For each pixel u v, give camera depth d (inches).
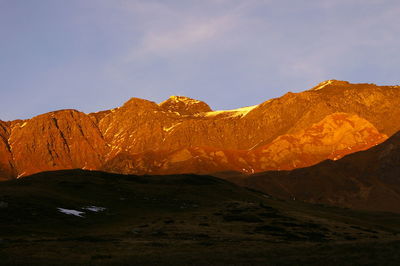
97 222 3654.0
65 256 2047.2
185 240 2837.1
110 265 1855.3
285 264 1875.0
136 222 3826.3
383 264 1814.7
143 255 2101.4
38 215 3457.2
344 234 3873.0
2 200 3681.1
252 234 3410.4
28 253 2076.8
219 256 2065.7
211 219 4087.1
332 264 1847.9
